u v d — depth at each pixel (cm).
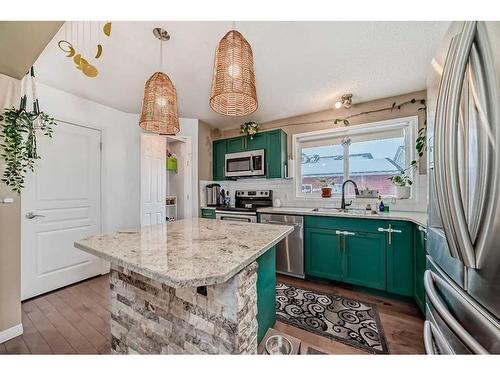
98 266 272
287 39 164
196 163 353
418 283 184
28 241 214
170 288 99
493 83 54
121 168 297
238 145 356
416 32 157
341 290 229
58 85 229
